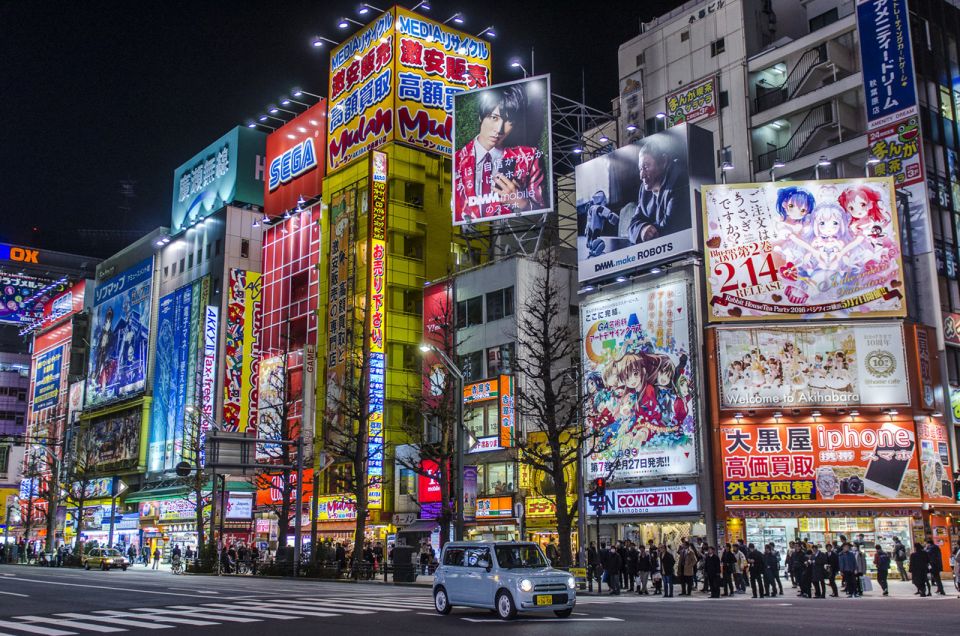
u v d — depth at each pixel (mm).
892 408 38219
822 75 51906
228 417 69688
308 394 60531
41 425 102625
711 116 56188
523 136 52656
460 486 34094
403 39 63438
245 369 71625
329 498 56719
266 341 71188
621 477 41562
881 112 46344
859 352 39094
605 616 19219
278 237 72312
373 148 62781
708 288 40688
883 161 45875
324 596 26766
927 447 38344
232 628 16891
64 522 90688
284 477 48250
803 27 57344
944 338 42594
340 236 62062
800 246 40562
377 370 55812
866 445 37969
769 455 38375
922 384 38625
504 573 18859
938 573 27906
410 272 59781
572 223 62562
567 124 57562
